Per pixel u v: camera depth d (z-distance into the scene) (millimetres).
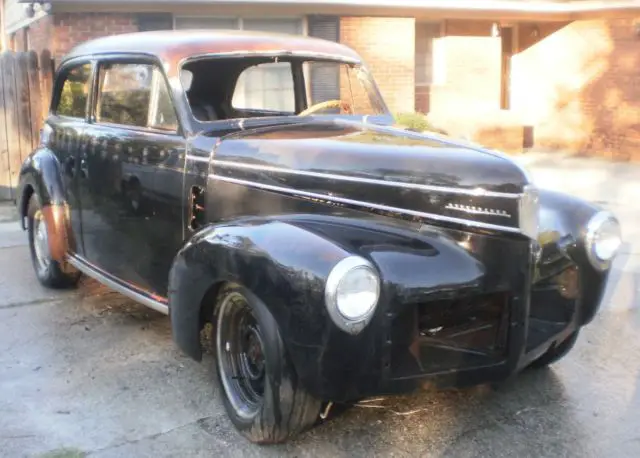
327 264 2869
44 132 5691
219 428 3533
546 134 15570
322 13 12250
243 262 3115
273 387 3102
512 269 3262
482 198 3254
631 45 13445
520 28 15891
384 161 3467
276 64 5004
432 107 14695
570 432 3482
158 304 4262
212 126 4105
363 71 5031
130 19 11133
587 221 3740
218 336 3539
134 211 4430
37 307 5336
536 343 3494
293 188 3627
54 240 5344
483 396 3857
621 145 13859
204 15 11742
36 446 3367
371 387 3000
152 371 4199
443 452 3293
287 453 3283
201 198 3969
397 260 3078
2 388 3988
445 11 13305
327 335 2869
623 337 4738
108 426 3564
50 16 10906
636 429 3512
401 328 3035
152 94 4305
